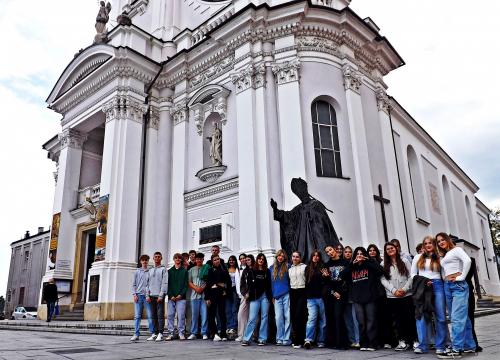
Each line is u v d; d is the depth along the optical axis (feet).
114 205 48.47
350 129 44.73
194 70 53.26
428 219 65.62
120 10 72.49
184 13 61.16
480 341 23.58
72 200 58.90
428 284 19.17
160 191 51.55
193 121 52.24
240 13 45.29
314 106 45.14
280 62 44.68
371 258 21.86
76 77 60.39
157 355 19.04
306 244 27.04
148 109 54.54
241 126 44.01
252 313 23.59
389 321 21.95
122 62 52.85
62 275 54.85
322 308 22.29
